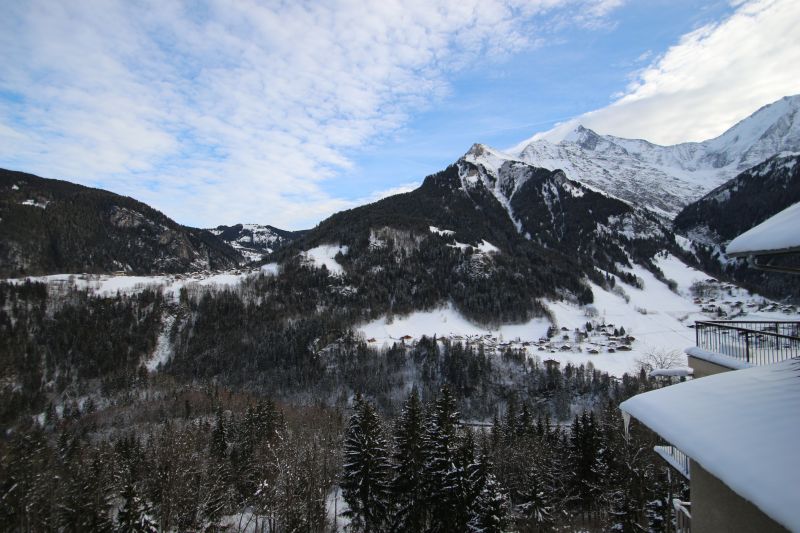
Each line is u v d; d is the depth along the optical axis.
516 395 98.81
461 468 31.42
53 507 41.25
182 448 41.00
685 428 8.23
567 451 51.97
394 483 37.66
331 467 52.41
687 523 14.33
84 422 93.81
